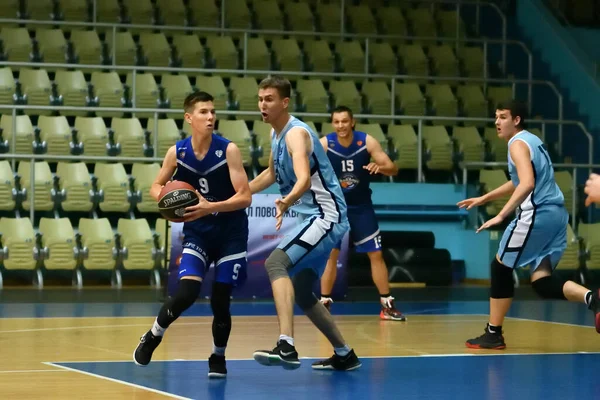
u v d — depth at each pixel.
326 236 6.23
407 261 14.16
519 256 7.47
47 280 13.34
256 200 12.01
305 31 18.45
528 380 6.12
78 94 15.54
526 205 7.40
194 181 6.07
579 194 15.10
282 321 5.89
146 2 18.06
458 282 14.86
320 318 6.38
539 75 18.28
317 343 8.03
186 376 6.15
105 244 13.04
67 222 13.08
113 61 16.25
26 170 13.66
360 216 10.11
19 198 13.53
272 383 5.92
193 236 6.10
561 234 7.44
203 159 6.00
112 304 11.66
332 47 18.81
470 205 7.65
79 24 16.52
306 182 5.92
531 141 7.36
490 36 19.73
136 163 14.23
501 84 18.39
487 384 5.95
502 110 7.55
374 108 16.73
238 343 7.99
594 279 14.52
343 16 18.33
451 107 17.14
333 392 5.61
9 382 5.79
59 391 5.48
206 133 5.95
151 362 6.77
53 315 10.26
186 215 5.79
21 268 12.73
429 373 6.40
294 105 16.31
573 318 10.59
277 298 5.96
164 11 18.19
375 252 10.14
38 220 14.01
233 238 6.12
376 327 9.43
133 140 14.73
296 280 6.28
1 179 13.41
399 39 19.12
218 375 6.14
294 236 6.18
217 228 6.09
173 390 5.60
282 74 16.34
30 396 5.31
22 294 12.00
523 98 18.17
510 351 7.63
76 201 13.63
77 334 8.48
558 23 18.09
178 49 17.30
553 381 6.09
